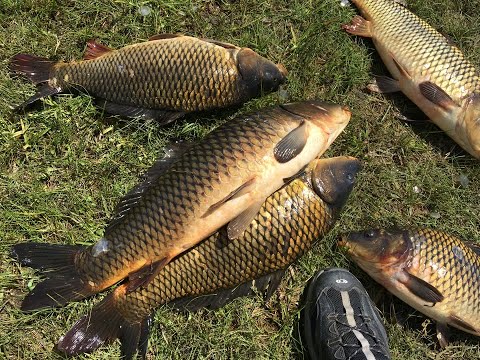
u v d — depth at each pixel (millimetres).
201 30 719
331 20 735
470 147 702
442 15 764
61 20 703
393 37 712
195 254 593
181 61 638
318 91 729
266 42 721
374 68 748
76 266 599
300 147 572
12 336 630
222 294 641
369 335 643
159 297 605
